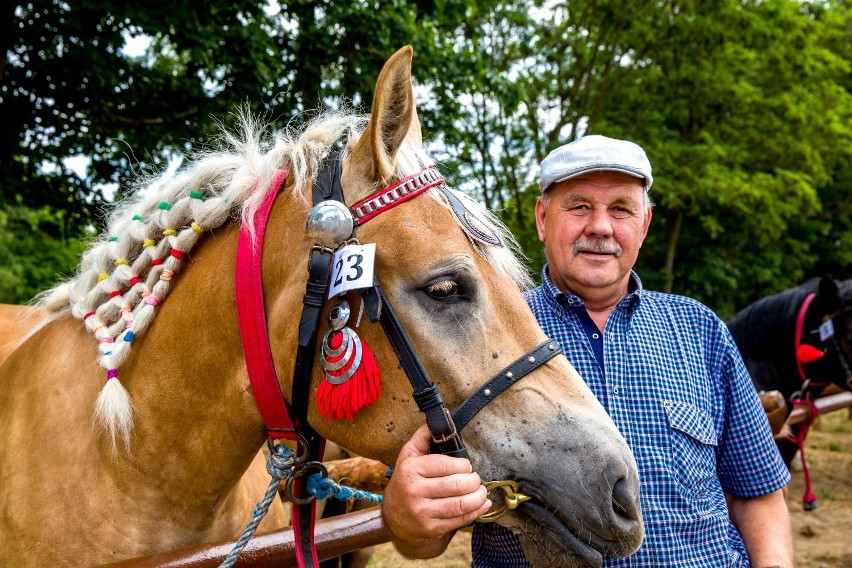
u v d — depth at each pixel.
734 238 12.95
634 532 1.17
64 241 6.95
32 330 1.83
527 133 13.23
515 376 1.21
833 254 16.12
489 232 1.30
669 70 12.20
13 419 1.59
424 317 1.20
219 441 1.42
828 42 13.89
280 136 1.52
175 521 1.48
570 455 1.17
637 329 1.65
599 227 1.62
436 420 1.17
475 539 1.68
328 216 1.22
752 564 1.61
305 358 1.25
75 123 5.79
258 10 5.55
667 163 10.83
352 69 6.08
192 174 1.54
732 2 11.22
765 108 11.88
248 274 1.35
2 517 1.51
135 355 1.48
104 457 1.46
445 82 6.51
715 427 1.66
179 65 6.48
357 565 3.15
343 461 2.12
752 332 4.21
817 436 8.54
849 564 4.28
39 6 5.16
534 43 12.98
